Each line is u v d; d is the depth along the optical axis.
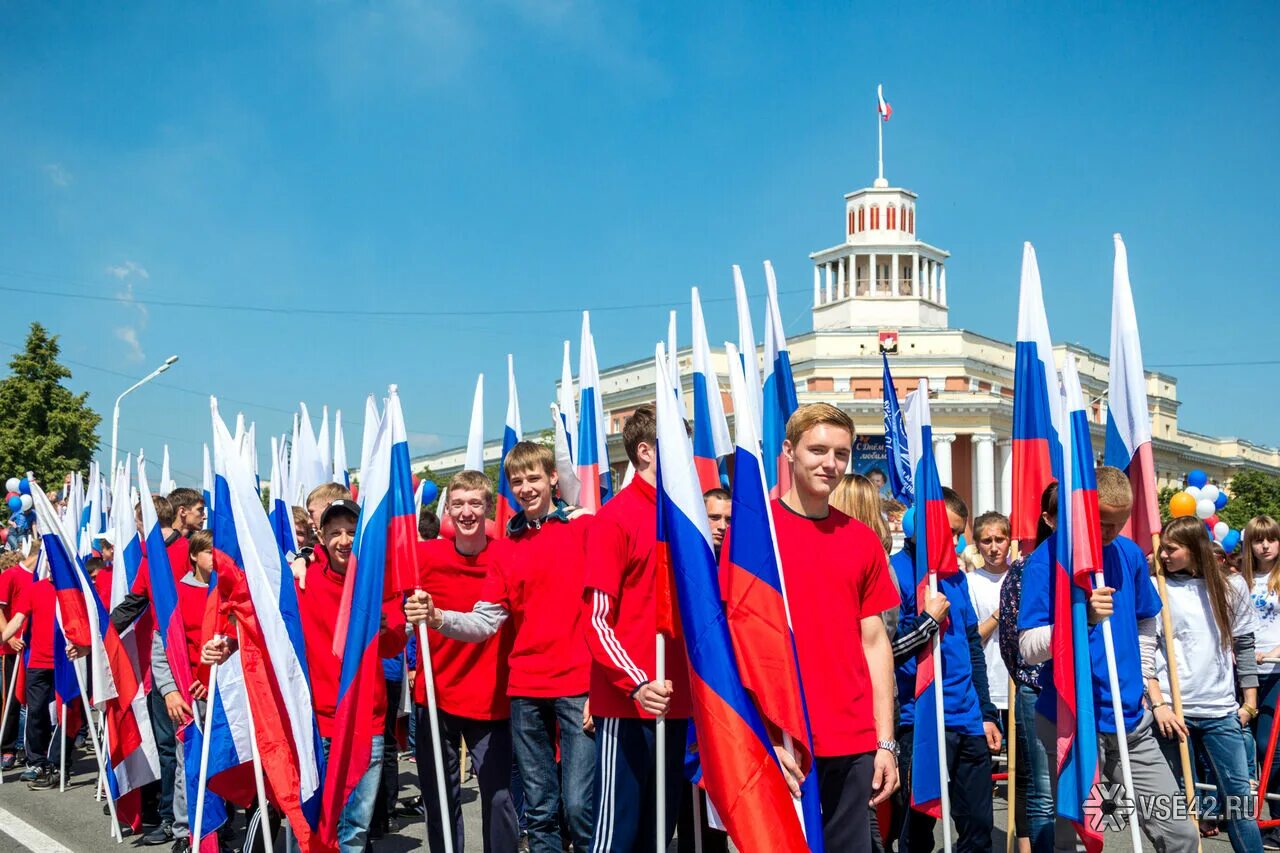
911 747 6.38
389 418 6.49
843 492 6.36
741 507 4.79
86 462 48.69
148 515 8.16
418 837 8.66
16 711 11.90
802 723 4.57
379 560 6.38
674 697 5.39
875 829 6.43
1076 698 5.35
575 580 6.24
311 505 7.42
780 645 4.63
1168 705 6.64
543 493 6.32
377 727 6.64
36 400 47.12
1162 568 6.76
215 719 6.62
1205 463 78.00
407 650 8.87
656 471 5.27
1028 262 6.29
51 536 8.62
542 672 6.19
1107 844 7.88
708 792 4.70
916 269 71.69
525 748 6.23
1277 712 8.45
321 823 6.31
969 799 6.30
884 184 72.44
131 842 8.29
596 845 5.41
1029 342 6.24
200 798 6.49
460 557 6.70
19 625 10.89
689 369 48.81
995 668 8.86
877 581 4.92
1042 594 5.64
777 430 8.59
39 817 9.16
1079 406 5.47
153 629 8.30
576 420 11.66
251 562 6.46
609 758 5.39
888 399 9.66
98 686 8.32
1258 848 6.68
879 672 4.91
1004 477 62.16
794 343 63.47
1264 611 8.84
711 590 4.82
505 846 6.44
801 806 4.58
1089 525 5.38
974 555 10.70
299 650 6.52
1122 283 6.95
